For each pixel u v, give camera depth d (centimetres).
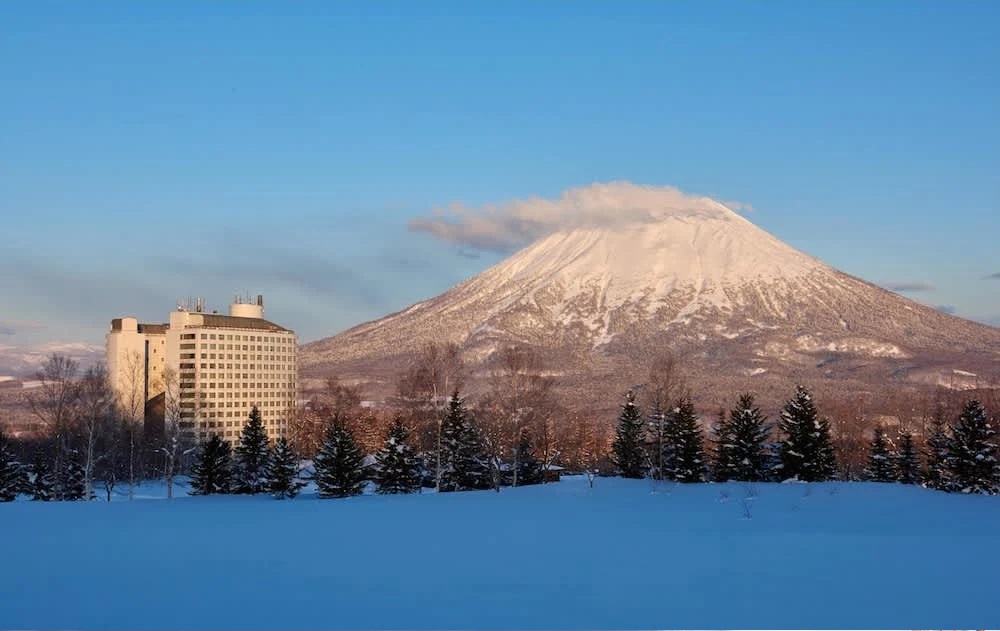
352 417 11150
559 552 2570
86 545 2788
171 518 3834
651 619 1655
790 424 6788
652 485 5984
